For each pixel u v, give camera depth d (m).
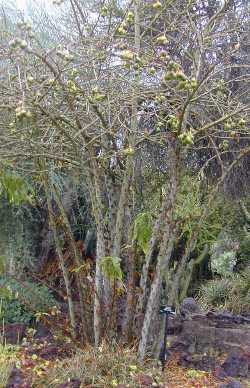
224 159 6.02
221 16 4.58
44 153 3.89
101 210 3.98
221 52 4.73
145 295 4.07
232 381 3.69
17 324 4.91
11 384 3.46
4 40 4.10
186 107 3.48
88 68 3.97
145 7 4.36
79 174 4.66
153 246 3.80
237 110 3.71
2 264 4.10
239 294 7.22
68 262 5.71
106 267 3.46
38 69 3.89
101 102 3.73
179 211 4.91
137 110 4.13
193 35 4.61
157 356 3.95
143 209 5.00
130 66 3.62
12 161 3.95
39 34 5.30
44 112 3.51
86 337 4.04
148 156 5.43
